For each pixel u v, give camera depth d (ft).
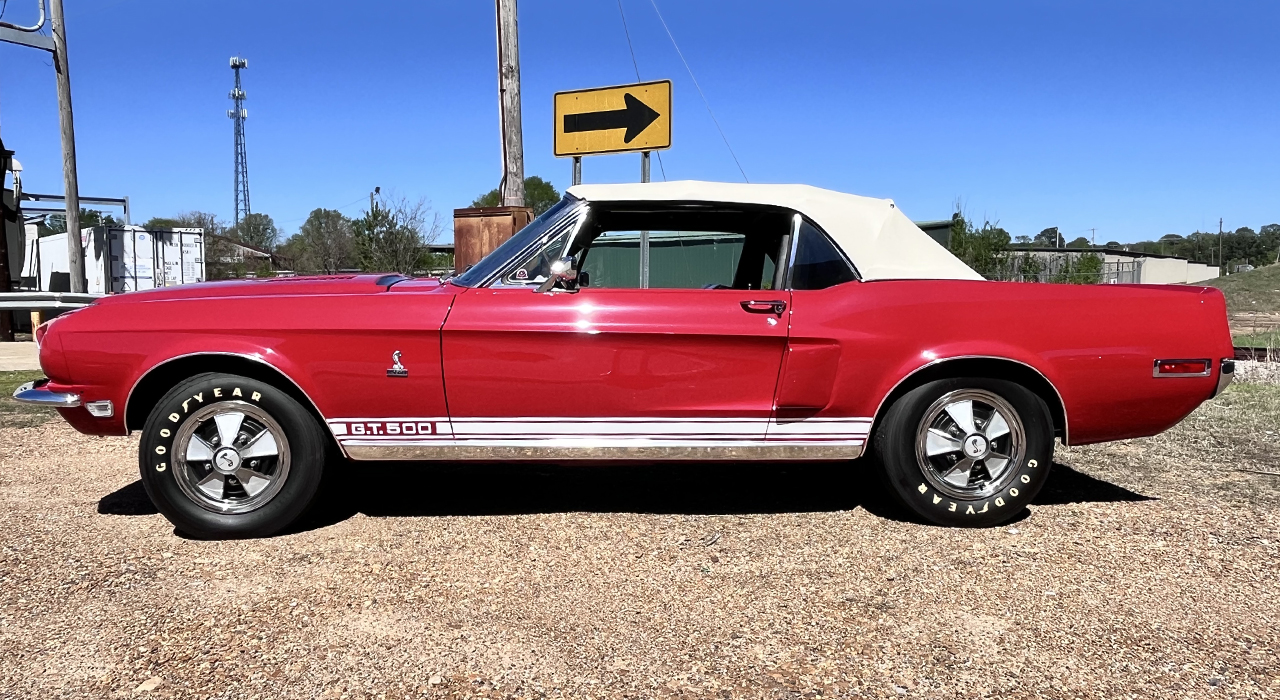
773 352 11.60
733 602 9.59
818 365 11.62
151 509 13.05
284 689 7.70
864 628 8.95
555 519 12.62
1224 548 11.22
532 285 11.81
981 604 9.53
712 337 11.50
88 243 59.47
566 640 8.67
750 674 7.99
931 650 8.46
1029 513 12.80
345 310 11.46
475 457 11.81
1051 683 7.84
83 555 11.02
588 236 13.42
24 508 13.07
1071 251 146.72
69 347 11.39
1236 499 13.42
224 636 8.73
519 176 26.00
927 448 11.98
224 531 11.57
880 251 12.26
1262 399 22.47
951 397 11.85
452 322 11.38
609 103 26.22
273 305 11.54
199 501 11.59
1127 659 8.27
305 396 11.68
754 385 11.69
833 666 8.14
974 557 10.98
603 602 9.61
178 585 10.05
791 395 11.69
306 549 11.30
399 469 15.67
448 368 11.44
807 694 7.64
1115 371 11.74
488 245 24.85
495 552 11.20
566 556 11.05
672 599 9.68
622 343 11.50
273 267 125.70
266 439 11.59
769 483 14.70
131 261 59.98
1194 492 13.85
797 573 10.46
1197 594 9.77
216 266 119.44
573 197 12.50
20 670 8.02
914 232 12.70
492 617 9.20
